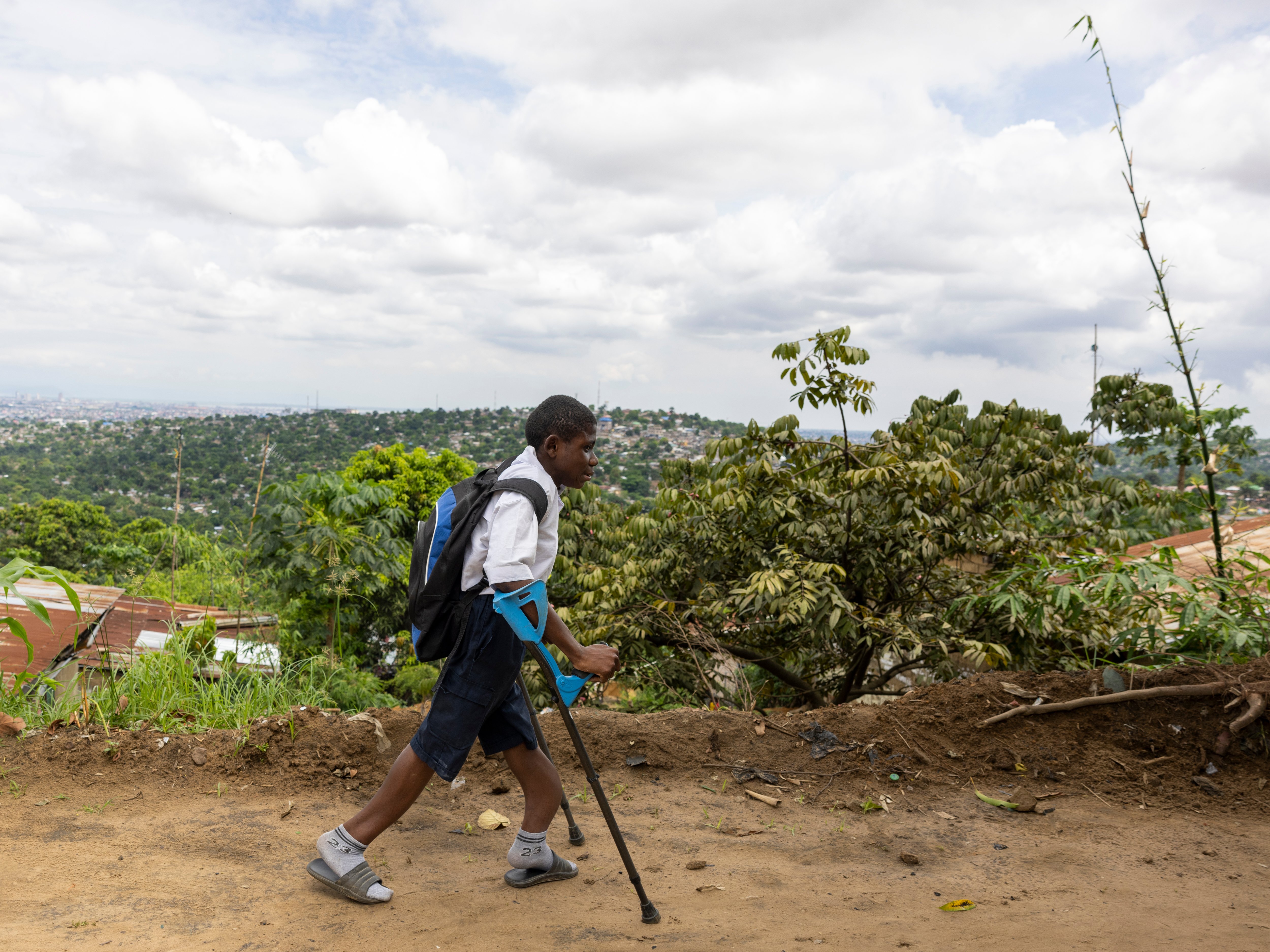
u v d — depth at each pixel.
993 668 6.01
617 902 2.41
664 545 7.74
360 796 3.12
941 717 3.64
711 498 7.05
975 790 3.33
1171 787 3.30
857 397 6.90
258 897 2.34
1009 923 2.28
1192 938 2.16
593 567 7.37
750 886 2.54
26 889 2.29
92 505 43.03
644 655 7.05
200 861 2.55
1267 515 6.92
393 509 9.51
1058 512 7.59
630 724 3.62
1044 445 7.00
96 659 4.84
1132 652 4.52
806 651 7.50
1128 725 3.54
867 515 7.06
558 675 2.29
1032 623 4.89
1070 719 3.58
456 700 2.27
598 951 2.08
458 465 29.66
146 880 2.40
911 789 3.33
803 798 3.27
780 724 3.65
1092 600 4.55
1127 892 2.53
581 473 2.35
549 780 2.51
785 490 7.11
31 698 3.73
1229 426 6.53
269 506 8.18
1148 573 4.16
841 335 6.72
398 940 2.12
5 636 6.55
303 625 8.66
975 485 7.12
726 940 2.15
